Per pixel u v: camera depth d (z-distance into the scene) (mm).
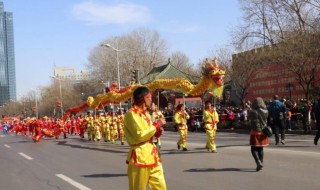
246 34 38688
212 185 9305
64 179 11297
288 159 12523
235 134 26078
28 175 12508
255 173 10477
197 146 18312
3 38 183750
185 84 16172
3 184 11219
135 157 5898
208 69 15156
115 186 9859
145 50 69750
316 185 8773
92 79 77062
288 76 38594
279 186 8828
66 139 30688
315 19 31344
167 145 19625
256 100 10734
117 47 69125
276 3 35750
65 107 91875
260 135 10578
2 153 20469
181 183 9727
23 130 43156
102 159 15484
